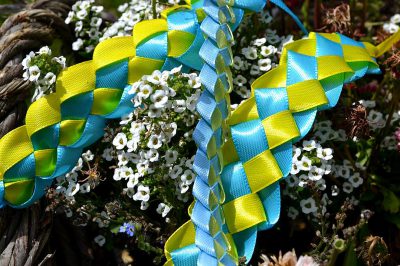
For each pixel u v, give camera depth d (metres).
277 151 0.28
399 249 0.34
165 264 0.27
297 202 0.32
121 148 0.29
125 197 0.32
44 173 0.30
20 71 0.31
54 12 0.35
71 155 0.30
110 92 0.30
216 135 0.27
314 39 0.30
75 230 0.33
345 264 0.29
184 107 0.29
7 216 0.30
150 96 0.28
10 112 0.31
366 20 0.44
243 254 0.28
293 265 0.29
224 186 0.28
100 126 0.31
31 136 0.29
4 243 0.29
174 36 0.30
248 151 0.28
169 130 0.29
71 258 0.32
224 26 0.28
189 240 0.28
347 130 0.32
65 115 0.30
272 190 0.28
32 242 0.29
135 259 0.33
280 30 0.39
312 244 0.29
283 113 0.28
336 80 0.29
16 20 0.33
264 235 0.33
